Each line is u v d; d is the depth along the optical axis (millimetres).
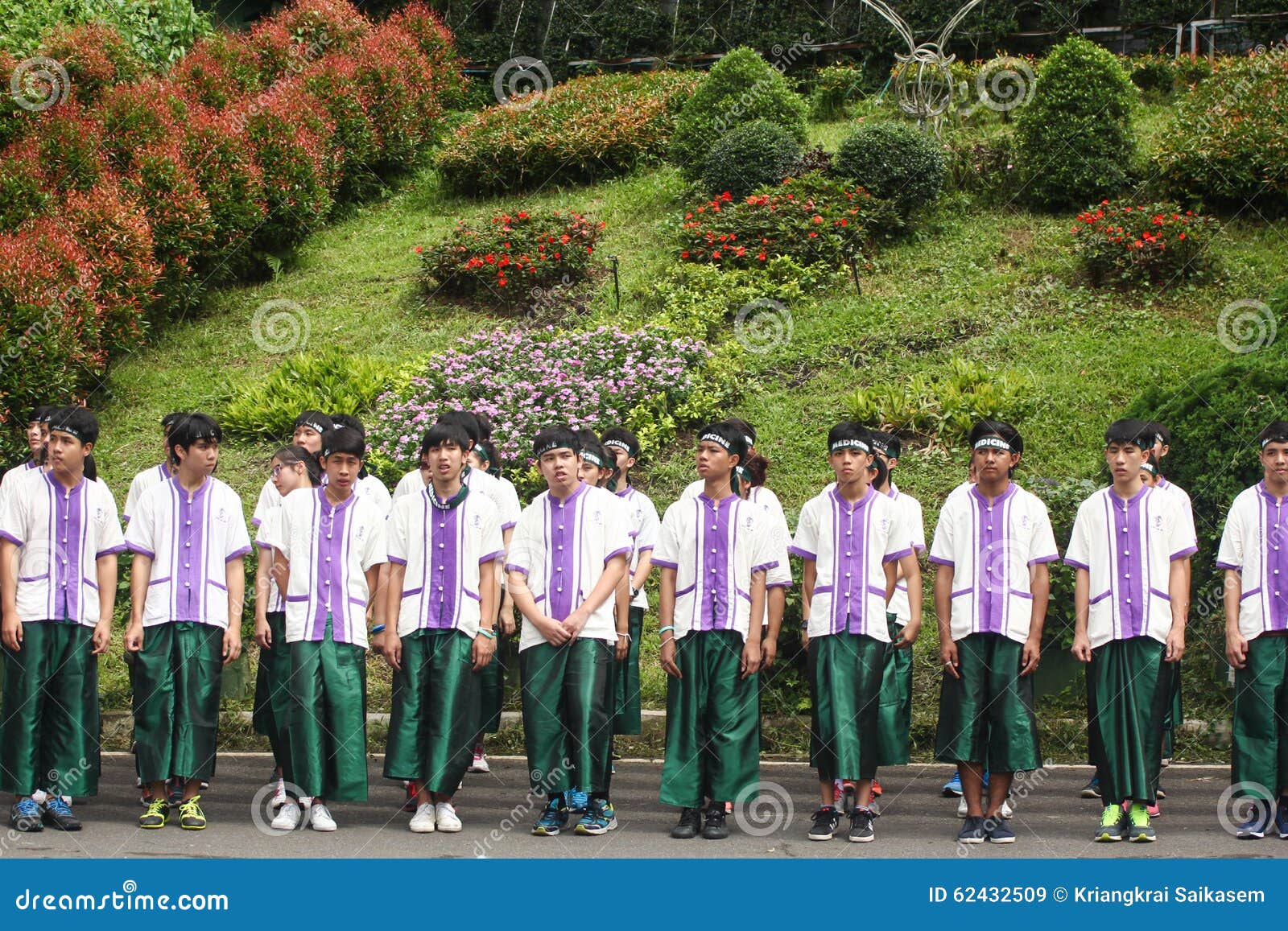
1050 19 18797
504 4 20750
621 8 20359
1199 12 18125
